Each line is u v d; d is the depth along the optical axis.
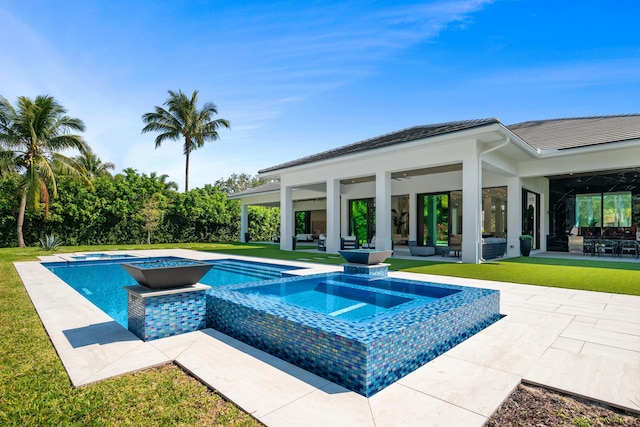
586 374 3.07
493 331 4.31
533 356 3.50
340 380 2.95
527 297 6.25
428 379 2.99
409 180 17.95
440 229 16.98
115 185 22.14
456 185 15.98
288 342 3.48
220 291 4.92
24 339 3.97
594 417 2.45
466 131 10.34
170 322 4.18
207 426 2.29
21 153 18.78
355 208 21.06
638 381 2.93
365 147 13.98
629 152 11.96
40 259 13.38
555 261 11.83
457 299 4.59
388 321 3.48
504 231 15.23
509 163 13.39
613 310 5.33
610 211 15.52
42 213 19.45
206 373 3.09
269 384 2.90
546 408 2.57
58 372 3.10
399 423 2.32
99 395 2.69
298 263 11.88
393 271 9.47
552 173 13.58
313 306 5.73
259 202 25.06
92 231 21.38
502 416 2.46
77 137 19.88
